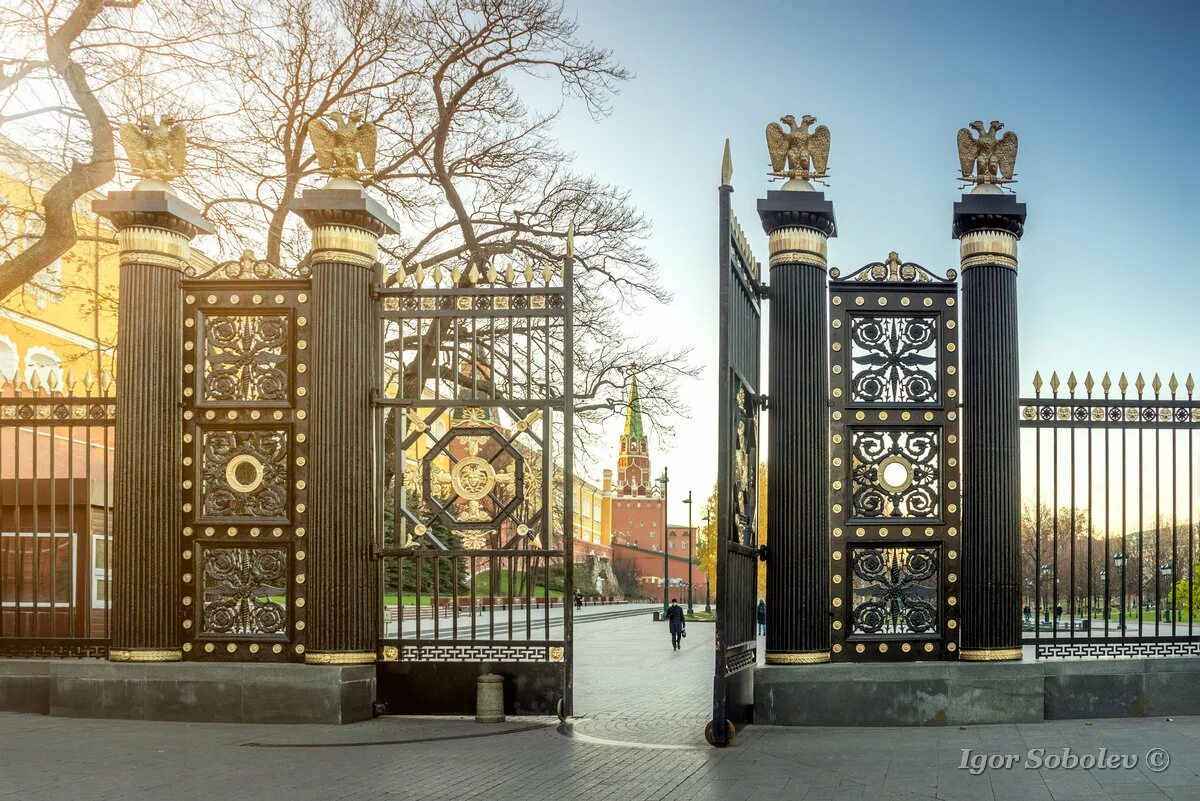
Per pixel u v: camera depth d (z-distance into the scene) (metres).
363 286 13.00
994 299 12.67
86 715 12.73
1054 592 12.68
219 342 13.20
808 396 12.50
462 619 32.09
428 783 9.23
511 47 23.97
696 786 9.13
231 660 12.79
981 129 13.09
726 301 11.38
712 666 24.64
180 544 12.97
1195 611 25.78
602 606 83.88
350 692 12.47
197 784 9.13
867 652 12.45
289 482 12.92
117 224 13.20
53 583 13.41
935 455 12.79
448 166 24.34
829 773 9.60
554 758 10.42
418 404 12.89
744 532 12.67
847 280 12.92
